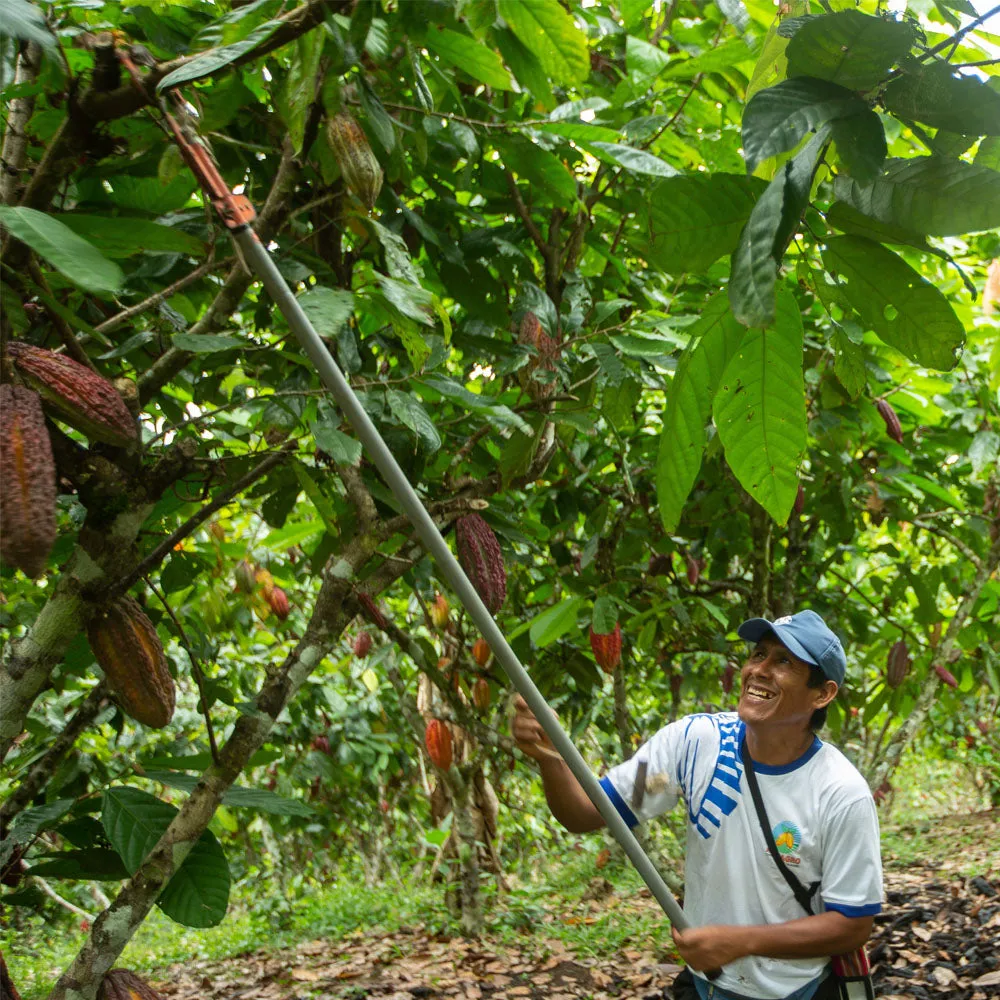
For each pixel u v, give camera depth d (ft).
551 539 12.26
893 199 2.76
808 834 5.75
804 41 2.63
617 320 9.40
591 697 15.90
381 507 8.14
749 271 2.47
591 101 7.35
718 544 14.99
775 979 5.81
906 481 13.06
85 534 4.83
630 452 13.15
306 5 4.34
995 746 27.99
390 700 22.07
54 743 7.30
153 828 5.33
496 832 19.89
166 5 6.57
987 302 12.42
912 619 19.35
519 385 7.91
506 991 13.51
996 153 3.18
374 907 20.15
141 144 6.22
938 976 11.78
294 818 21.44
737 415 3.23
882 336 3.14
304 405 6.41
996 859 16.92
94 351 6.91
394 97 7.36
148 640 4.90
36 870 5.49
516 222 8.93
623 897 18.92
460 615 12.93
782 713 5.77
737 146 8.26
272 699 5.66
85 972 4.92
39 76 5.60
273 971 16.43
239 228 3.35
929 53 2.78
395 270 5.70
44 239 3.42
